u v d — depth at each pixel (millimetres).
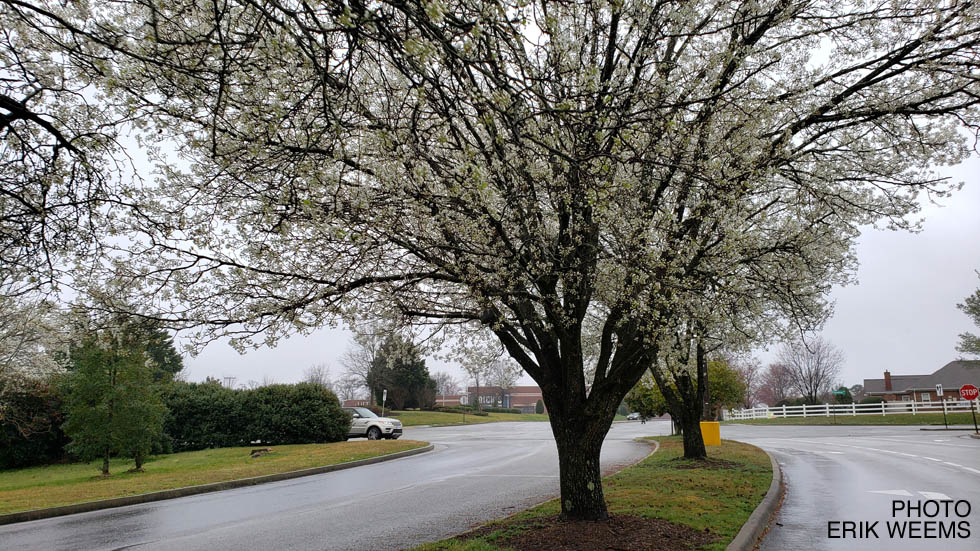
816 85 7555
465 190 6023
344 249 7031
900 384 67312
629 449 21000
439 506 10281
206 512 10719
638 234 7168
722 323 10953
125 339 6906
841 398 55594
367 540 7883
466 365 9758
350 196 6262
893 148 8195
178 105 5918
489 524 7801
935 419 35812
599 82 6203
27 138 6371
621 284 7371
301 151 5340
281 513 10297
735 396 25297
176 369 40062
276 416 25859
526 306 7781
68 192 6562
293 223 6492
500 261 6719
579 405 7621
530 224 7020
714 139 7902
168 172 6699
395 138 5441
